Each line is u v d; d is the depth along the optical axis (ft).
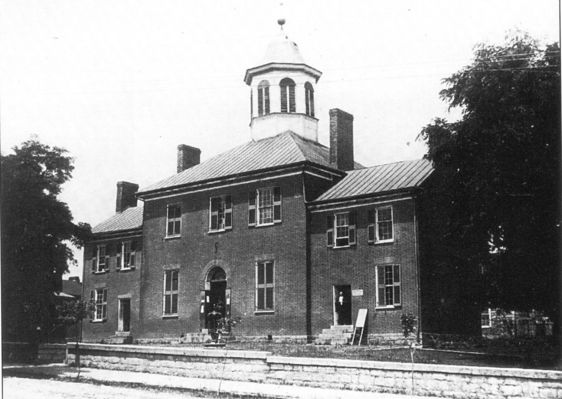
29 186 108.58
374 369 62.28
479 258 84.02
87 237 120.47
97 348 91.09
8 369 89.40
